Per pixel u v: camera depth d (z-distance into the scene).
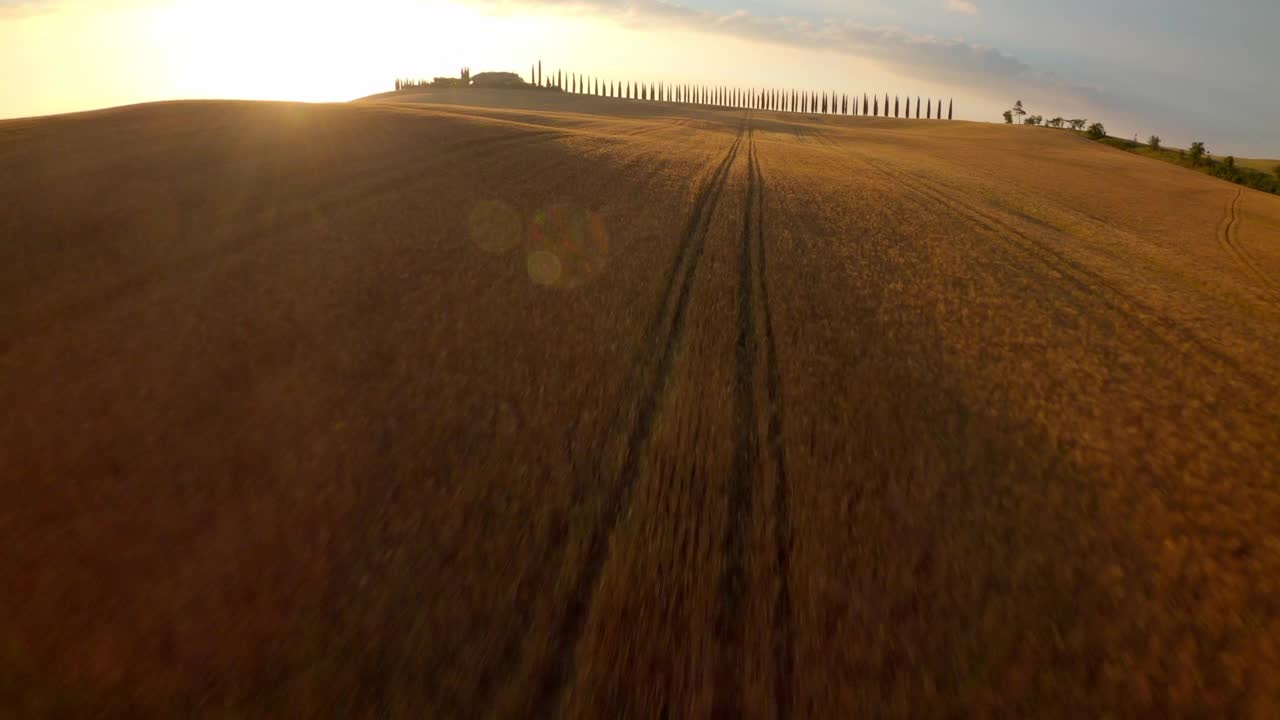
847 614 5.48
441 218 18.53
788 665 5.00
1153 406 9.68
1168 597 5.76
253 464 7.59
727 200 25.41
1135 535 6.60
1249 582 5.96
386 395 9.16
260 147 25.91
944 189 35.06
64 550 6.25
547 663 5.07
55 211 16.80
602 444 8.14
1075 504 7.09
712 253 17.47
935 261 18.31
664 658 5.05
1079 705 4.72
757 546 6.31
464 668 5.05
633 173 29.02
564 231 18.61
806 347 11.31
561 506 6.94
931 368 10.62
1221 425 9.16
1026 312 14.09
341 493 7.11
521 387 9.52
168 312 11.55
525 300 12.96
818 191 29.89
